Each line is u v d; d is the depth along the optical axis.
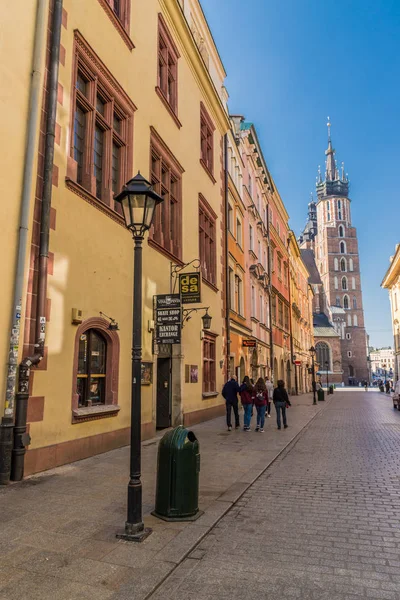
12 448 6.85
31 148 7.57
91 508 5.64
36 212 7.61
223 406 18.91
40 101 7.86
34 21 7.93
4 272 6.99
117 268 10.23
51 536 4.75
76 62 9.07
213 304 18.45
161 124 13.65
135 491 4.83
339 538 4.95
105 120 10.35
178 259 14.29
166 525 5.15
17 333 7.03
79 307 8.66
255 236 29.55
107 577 3.89
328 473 8.26
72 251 8.52
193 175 16.78
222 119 21.33
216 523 5.36
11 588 3.68
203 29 19.28
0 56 7.14
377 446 11.58
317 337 97.19
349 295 112.19
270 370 31.30
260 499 6.50
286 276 43.91
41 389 7.47
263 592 3.72
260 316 29.64
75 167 8.78
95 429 8.99
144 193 5.31
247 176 27.95
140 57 12.29
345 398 43.47
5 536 4.73
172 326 11.51
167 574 3.99
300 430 14.78
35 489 6.40
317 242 125.00
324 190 120.94
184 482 5.43
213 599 3.61
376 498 6.57
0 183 7.00
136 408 5.00
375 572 4.11
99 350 9.67
